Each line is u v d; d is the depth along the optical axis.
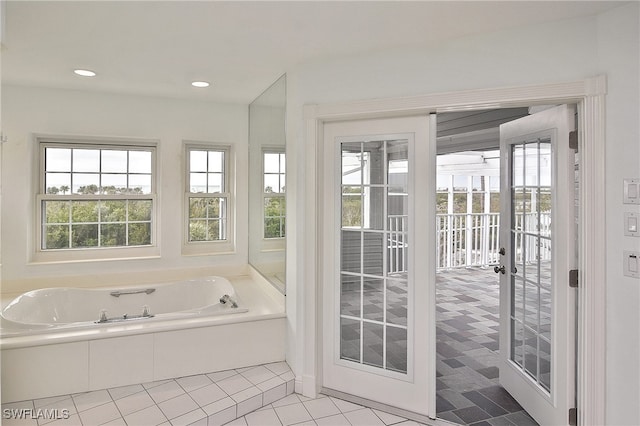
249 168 4.18
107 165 3.85
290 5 1.96
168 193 3.93
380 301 2.65
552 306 2.33
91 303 3.43
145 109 3.80
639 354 1.91
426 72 2.39
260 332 3.01
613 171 1.98
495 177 8.12
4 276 3.41
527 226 2.61
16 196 3.43
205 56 2.68
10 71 3.03
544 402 2.39
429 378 2.50
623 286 1.96
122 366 2.66
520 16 2.05
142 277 3.85
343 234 2.75
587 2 1.90
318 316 2.76
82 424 2.22
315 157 2.69
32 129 3.46
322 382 2.83
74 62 2.81
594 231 2.03
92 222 3.82
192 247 4.15
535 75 2.14
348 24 2.16
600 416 2.04
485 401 2.74
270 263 3.49
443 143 5.39
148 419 2.28
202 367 2.86
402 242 2.57
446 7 1.96
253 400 2.55
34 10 2.03
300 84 2.76
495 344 3.72
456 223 7.05
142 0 1.92
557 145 2.27
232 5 1.96
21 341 2.46
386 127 2.58
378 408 2.60
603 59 2.00
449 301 5.10
